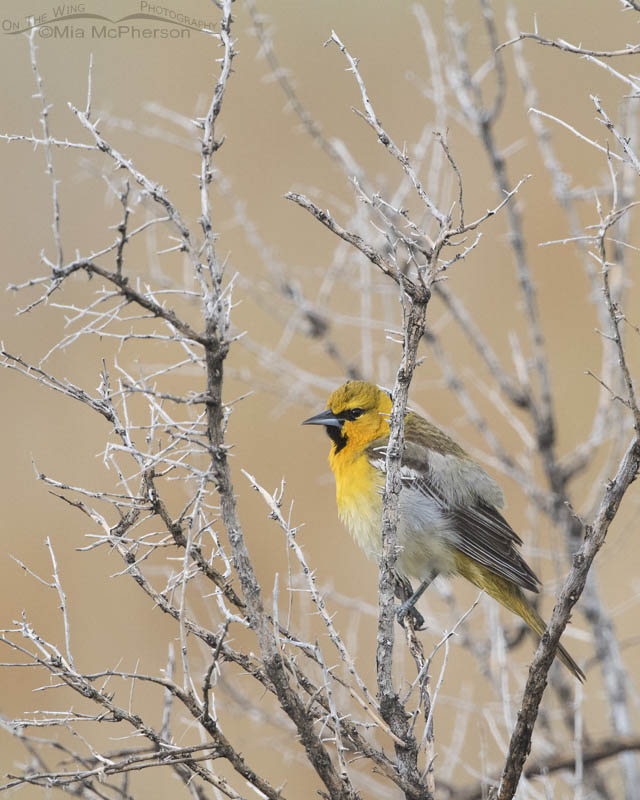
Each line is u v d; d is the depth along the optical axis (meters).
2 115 17.56
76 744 11.33
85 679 5.38
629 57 17.55
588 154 16.58
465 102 10.62
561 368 15.94
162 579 13.53
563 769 8.05
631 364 15.51
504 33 17.92
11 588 13.96
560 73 17.52
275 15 19.42
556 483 10.38
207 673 5.27
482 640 10.25
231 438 15.58
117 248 4.96
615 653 9.62
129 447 5.42
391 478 5.99
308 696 5.98
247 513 15.06
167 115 10.91
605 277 5.45
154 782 10.60
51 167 4.88
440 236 5.88
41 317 16.08
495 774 8.09
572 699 9.64
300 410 15.67
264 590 13.84
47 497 15.02
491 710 9.07
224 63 5.56
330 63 18.47
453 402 15.26
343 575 14.18
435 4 19.27
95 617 13.43
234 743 10.66
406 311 5.85
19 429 15.51
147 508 5.59
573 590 5.63
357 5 19.59
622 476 5.56
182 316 15.19
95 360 15.90
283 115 17.47
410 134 17.12
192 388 15.47
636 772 8.74
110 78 18.02
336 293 14.48
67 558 14.29
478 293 16.36
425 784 5.94
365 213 10.38
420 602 11.68
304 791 10.62
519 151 16.58
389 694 6.01
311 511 15.10
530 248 16.42
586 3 18.34
